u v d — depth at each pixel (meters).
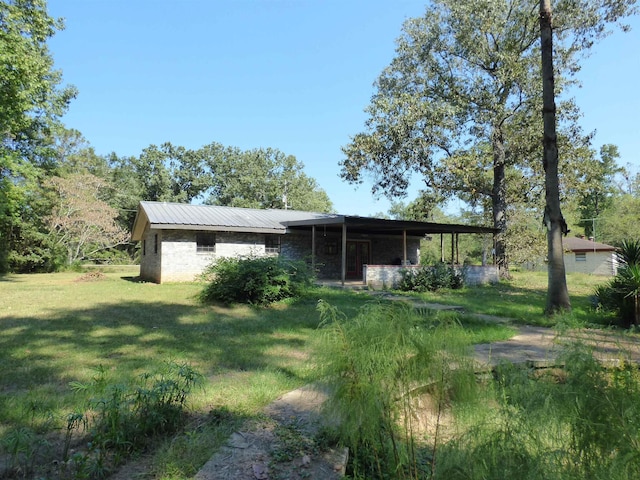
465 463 1.63
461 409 1.79
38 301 10.94
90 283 16.89
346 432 1.97
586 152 19.20
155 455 2.71
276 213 22.59
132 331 7.01
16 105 14.97
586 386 1.67
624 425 1.51
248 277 10.53
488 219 24.75
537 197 20.81
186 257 17.23
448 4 19.03
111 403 2.81
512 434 1.61
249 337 6.61
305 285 11.67
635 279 7.96
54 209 25.27
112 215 28.94
